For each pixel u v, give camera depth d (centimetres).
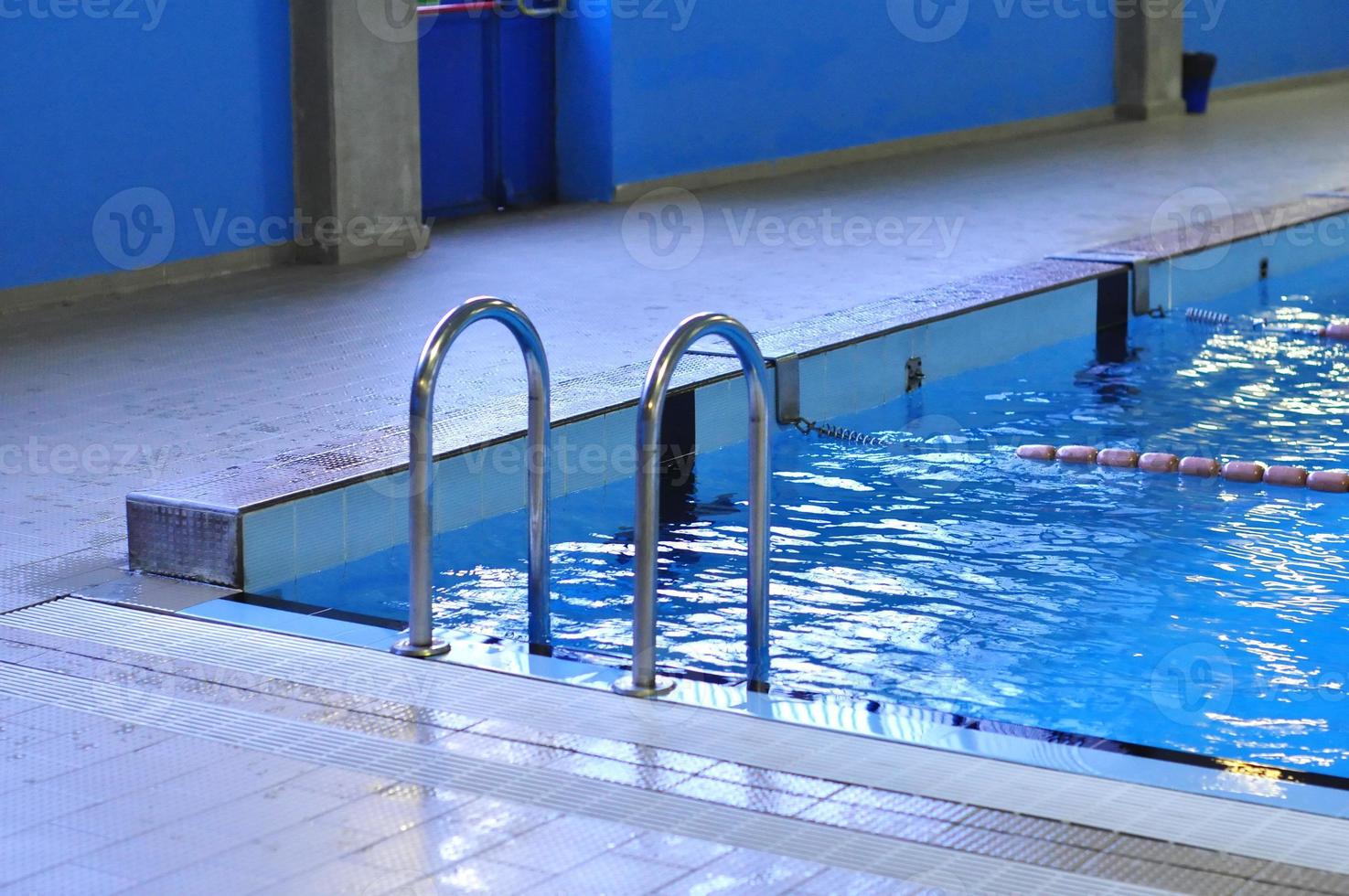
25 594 489
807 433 732
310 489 536
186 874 312
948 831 326
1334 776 361
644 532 401
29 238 885
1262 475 656
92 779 354
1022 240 1079
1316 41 2114
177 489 534
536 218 1212
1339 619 507
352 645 444
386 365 762
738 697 407
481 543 589
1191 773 362
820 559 565
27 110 873
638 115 1285
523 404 673
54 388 727
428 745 371
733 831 327
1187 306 995
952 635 494
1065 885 303
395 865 315
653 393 397
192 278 972
